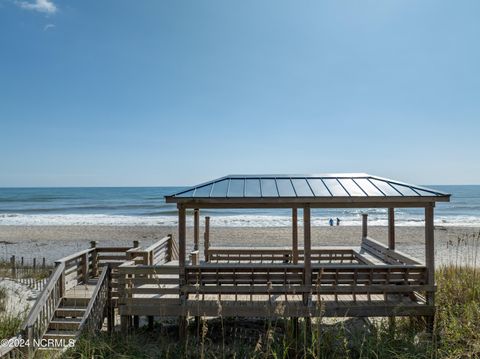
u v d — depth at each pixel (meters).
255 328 7.27
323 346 5.50
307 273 6.31
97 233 25.31
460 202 54.88
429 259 6.28
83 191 91.25
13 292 10.07
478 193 76.31
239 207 6.31
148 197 68.50
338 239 22.50
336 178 7.35
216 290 6.34
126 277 6.80
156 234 24.83
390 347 5.50
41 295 6.18
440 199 6.11
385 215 39.97
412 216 38.91
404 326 6.54
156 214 41.06
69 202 57.38
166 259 9.47
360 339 5.97
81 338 5.74
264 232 25.27
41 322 6.12
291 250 9.27
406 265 6.39
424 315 6.27
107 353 5.66
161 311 6.36
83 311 6.69
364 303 6.34
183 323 6.36
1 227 28.72
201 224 31.61
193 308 6.33
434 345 5.59
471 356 5.29
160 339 6.71
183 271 6.36
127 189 104.88
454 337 5.69
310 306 6.23
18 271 12.70
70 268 7.50
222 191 6.55
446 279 8.74
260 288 6.31
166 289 6.44
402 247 19.50
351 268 6.32
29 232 25.86
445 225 30.28
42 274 12.16
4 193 81.12
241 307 6.25
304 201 6.16
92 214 40.94
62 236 24.03
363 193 6.31
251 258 9.43
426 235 6.32
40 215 39.38
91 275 8.54
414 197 6.10
